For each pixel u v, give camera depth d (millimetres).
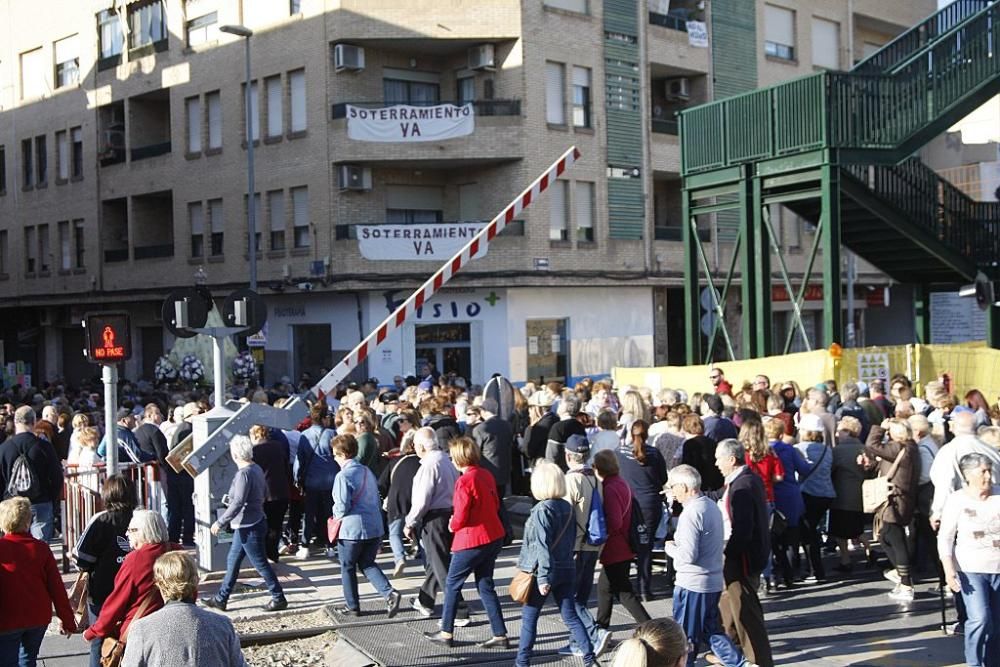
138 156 35688
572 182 31109
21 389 25141
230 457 11766
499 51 30234
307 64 30109
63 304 39219
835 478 11703
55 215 39219
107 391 9992
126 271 36375
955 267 20391
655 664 4082
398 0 29359
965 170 37125
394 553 11867
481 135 29641
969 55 19094
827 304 17875
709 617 7758
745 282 19438
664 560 12609
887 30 41406
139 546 6926
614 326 32562
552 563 8273
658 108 34844
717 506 7988
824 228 17922
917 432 11211
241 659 5367
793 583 11570
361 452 12039
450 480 10008
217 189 32875
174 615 5254
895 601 10758
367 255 29203
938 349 17969
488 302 30156
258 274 31562
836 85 17812
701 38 34312
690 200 20750
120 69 36031
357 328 29984
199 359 26172
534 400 15852
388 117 29297
